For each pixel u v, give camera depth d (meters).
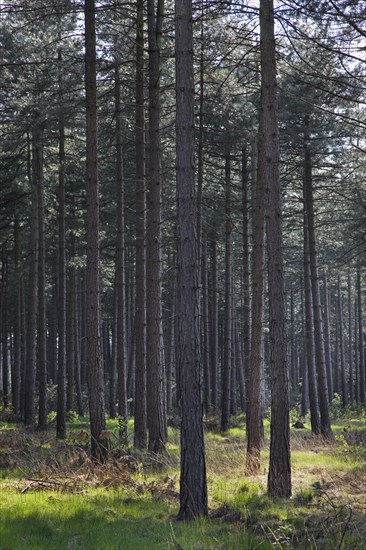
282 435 11.47
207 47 18.00
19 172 27.06
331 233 33.53
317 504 10.34
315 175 25.47
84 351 46.06
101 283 39.88
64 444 18.19
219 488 12.09
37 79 21.72
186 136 10.06
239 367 41.03
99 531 8.55
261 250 16.95
